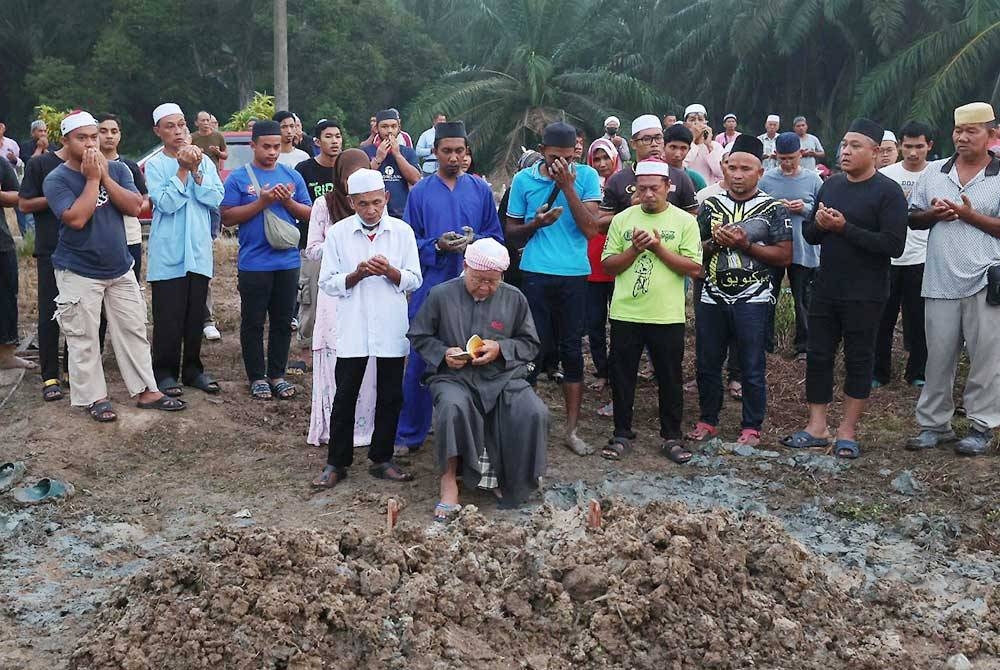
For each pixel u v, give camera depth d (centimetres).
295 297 786
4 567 509
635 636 418
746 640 421
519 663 412
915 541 546
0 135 1417
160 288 740
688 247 651
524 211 685
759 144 677
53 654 421
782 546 471
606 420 760
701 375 705
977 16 2480
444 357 590
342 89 3841
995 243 637
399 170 822
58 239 695
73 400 692
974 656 435
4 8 4184
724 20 3084
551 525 514
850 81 2952
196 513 581
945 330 653
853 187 649
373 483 623
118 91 3950
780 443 701
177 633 401
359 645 408
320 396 686
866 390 664
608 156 835
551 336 685
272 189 746
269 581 431
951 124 2527
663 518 483
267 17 3759
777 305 999
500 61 3759
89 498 599
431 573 449
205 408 734
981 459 638
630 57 3638
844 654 421
